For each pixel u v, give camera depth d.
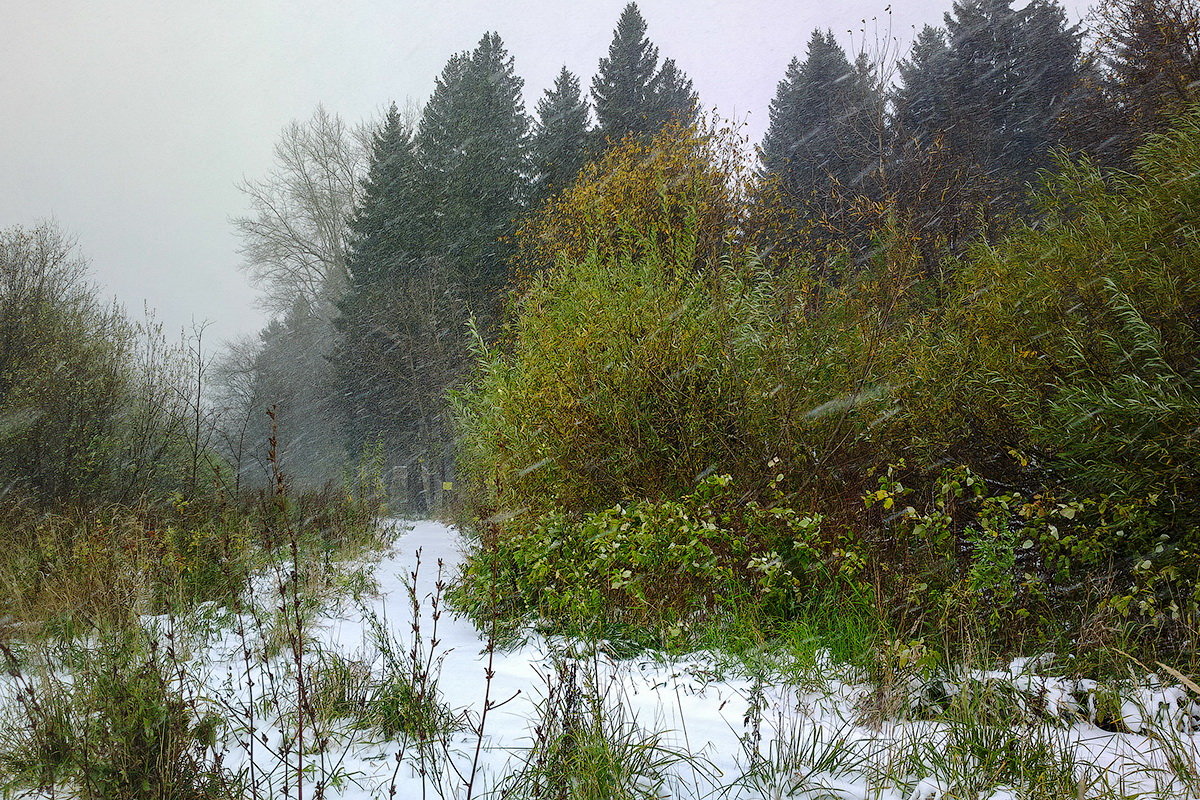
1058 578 5.10
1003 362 6.67
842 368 7.58
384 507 18.41
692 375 7.39
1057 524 5.68
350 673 4.69
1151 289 5.97
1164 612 4.57
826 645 5.08
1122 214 6.62
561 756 3.35
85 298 13.82
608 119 32.97
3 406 12.06
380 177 34.53
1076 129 17.19
